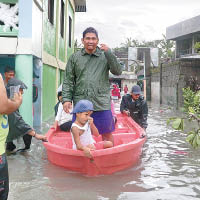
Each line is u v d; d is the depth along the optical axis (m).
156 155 6.41
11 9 8.00
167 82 19.78
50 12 11.81
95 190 4.34
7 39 7.95
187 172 5.23
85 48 5.45
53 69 12.56
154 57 38.56
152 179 4.85
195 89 16.19
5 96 2.62
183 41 27.22
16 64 7.98
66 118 7.22
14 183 4.59
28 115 7.99
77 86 5.51
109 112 5.57
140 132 6.36
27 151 6.58
